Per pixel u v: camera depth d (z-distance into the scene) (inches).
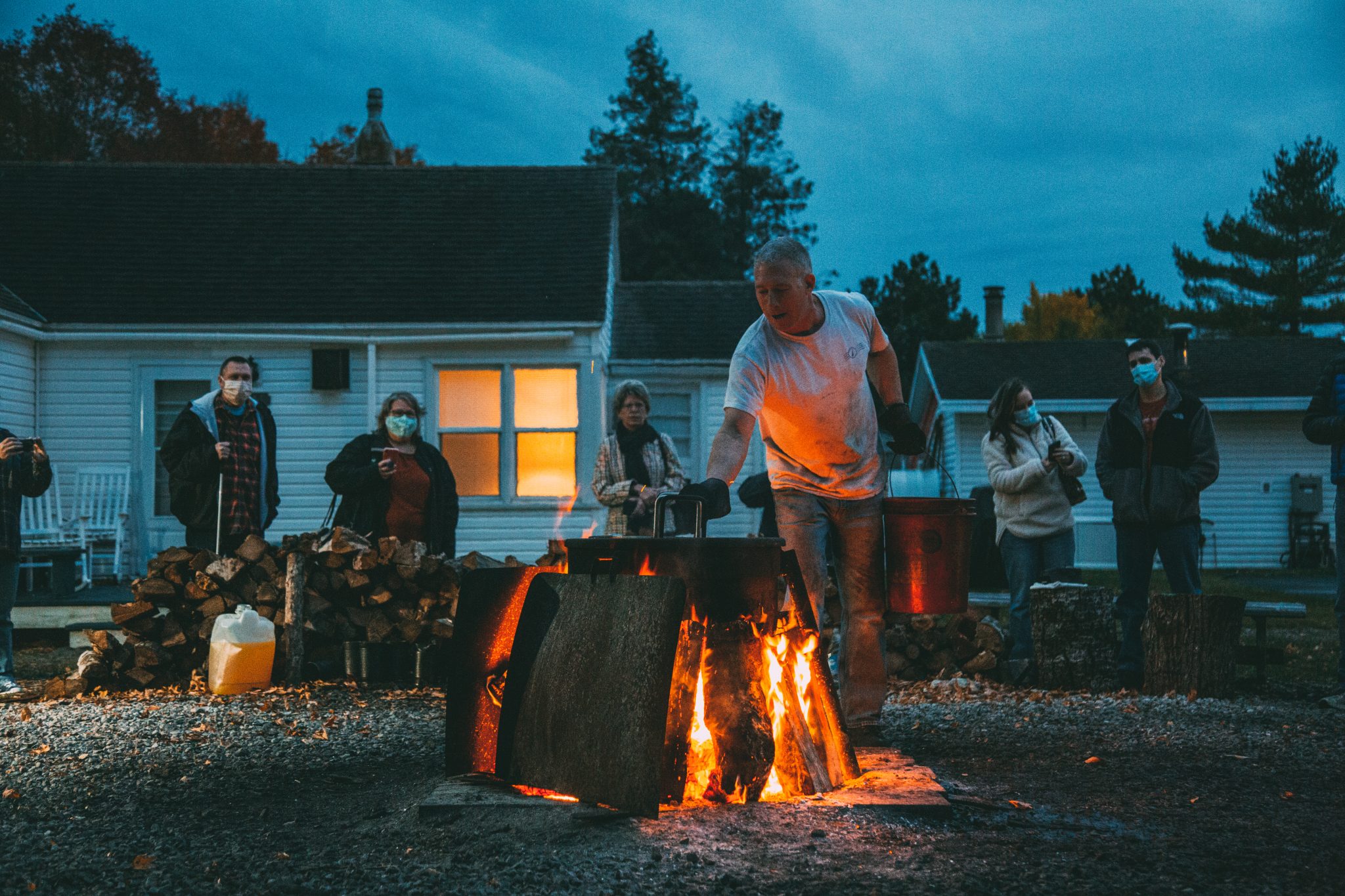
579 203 641.6
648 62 1726.1
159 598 265.7
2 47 1270.9
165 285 562.3
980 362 879.7
